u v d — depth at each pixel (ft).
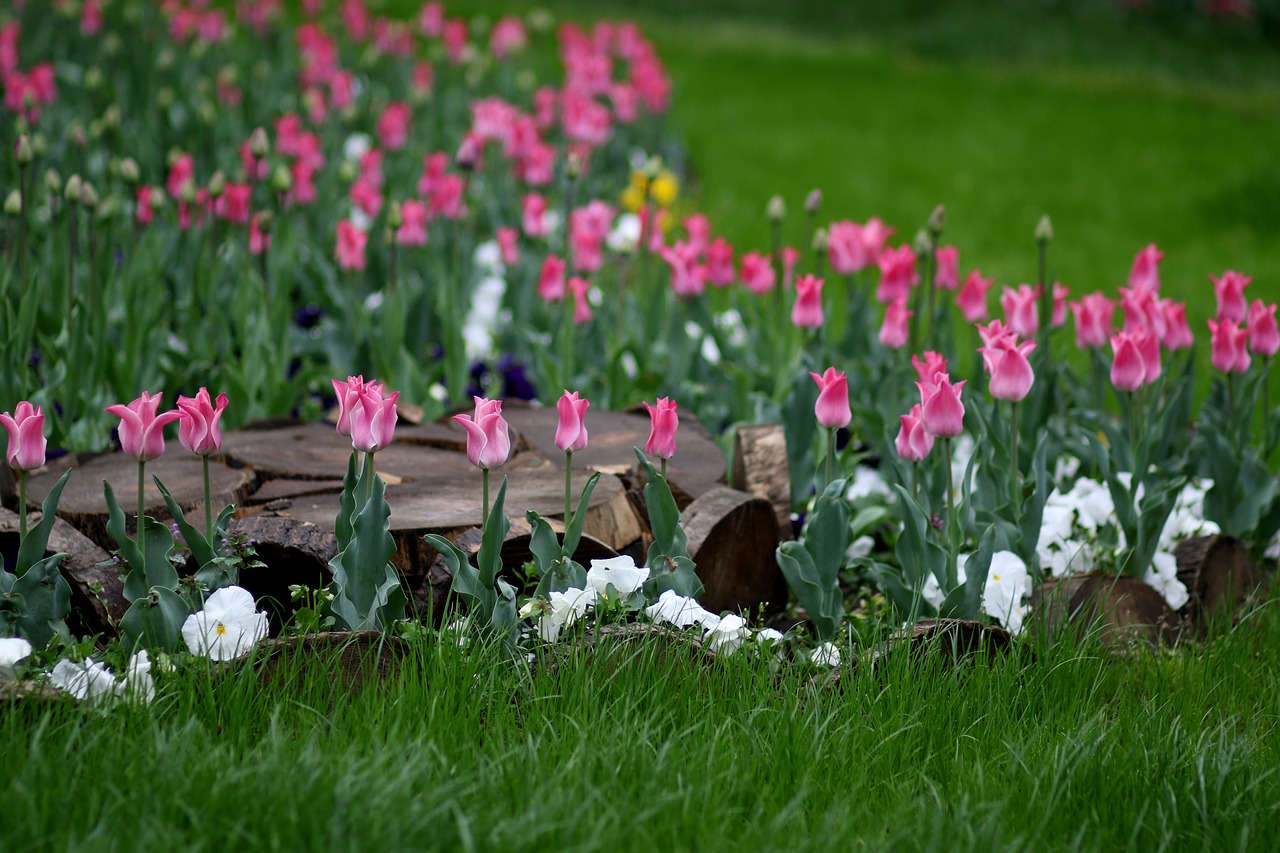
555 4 80.74
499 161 32.60
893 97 61.31
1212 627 15.34
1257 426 23.22
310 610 12.43
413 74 42.37
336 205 28.53
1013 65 74.74
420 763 10.53
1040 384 18.06
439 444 17.16
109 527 12.08
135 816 9.74
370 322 21.81
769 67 66.54
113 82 35.99
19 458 11.92
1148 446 16.21
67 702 11.09
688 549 14.15
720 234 36.91
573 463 16.19
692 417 18.40
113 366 19.03
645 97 40.14
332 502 14.84
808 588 13.91
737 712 12.08
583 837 9.86
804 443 16.71
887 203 42.63
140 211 22.98
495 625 12.61
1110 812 11.16
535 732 11.60
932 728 12.08
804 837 10.29
